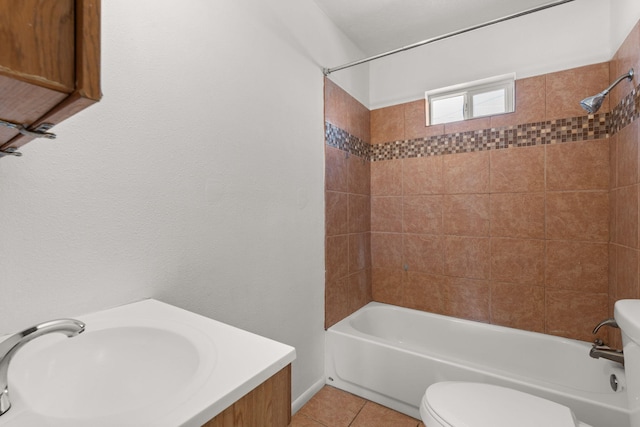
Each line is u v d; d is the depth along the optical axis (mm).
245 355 617
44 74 305
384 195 2463
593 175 1763
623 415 1197
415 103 2326
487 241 2068
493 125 2039
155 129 1036
